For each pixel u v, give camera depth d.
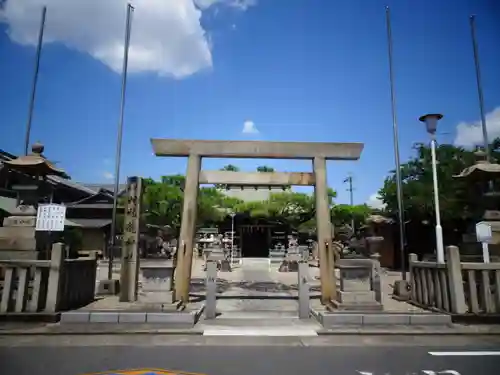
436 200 12.95
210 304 9.68
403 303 11.56
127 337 7.93
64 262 9.38
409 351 6.95
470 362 6.30
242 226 46.72
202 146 12.73
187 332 8.23
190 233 12.16
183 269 11.88
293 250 27.84
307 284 9.88
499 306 9.02
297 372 5.80
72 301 9.95
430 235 26.47
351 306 9.52
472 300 9.12
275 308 11.34
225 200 45.84
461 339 7.84
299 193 44.41
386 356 6.63
